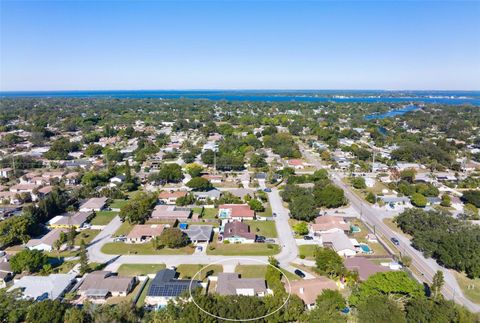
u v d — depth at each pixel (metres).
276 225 111.62
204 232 101.44
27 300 67.75
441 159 188.12
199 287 73.44
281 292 67.75
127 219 113.88
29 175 159.25
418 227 103.31
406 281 70.38
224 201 129.25
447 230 97.94
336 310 65.75
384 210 126.19
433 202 132.00
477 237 87.94
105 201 128.25
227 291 72.31
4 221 101.19
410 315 62.38
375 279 71.06
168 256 91.69
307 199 115.50
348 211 124.69
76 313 60.47
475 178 160.38
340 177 166.88
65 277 77.81
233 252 93.94
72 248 95.94
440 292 74.50
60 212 120.69
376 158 197.62
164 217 115.31
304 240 100.88
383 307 62.41
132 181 148.75
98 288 73.69
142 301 71.94
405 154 194.25
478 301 73.56
